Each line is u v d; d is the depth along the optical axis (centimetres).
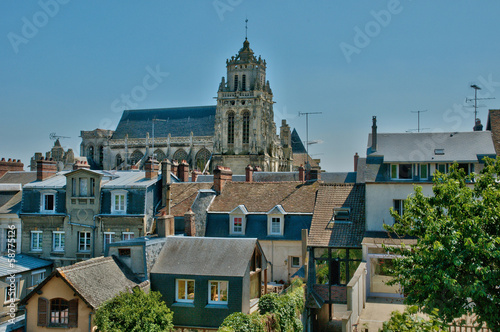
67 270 3384
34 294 3381
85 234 5281
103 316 3167
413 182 4322
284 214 4812
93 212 5250
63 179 5662
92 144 16100
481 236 2836
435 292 2898
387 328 2267
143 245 3803
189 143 14450
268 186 5262
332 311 4759
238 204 5078
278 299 3472
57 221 5344
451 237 2866
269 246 4775
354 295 3356
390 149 4550
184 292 3772
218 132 13488
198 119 14888
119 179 5606
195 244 3975
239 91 13388
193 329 3666
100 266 3644
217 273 3684
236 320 3028
